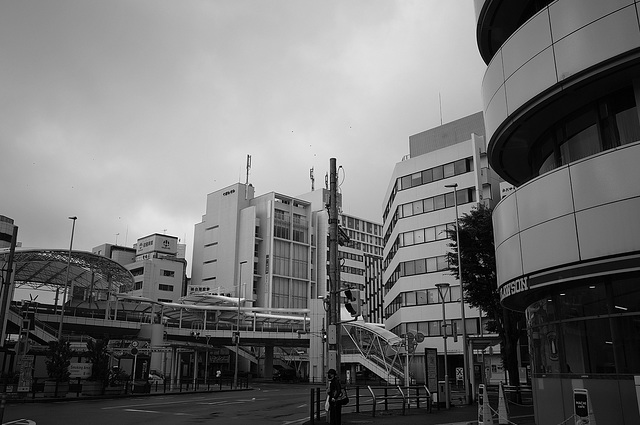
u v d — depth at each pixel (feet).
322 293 405.18
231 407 86.74
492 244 100.37
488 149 59.57
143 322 257.34
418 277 192.44
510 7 57.36
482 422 52.70
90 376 113.50
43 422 59.16
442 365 178.91
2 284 157.07
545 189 48.42
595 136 47.96
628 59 41.96
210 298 310.65
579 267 43.91
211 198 431.02
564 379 46.65
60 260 204.54
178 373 197.16
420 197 197.88
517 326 96.02
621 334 41.60
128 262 456.45
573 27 45.65
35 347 172.04
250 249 383.86
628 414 40.14
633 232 40.42
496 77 55.57
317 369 242.37
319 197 431.43
